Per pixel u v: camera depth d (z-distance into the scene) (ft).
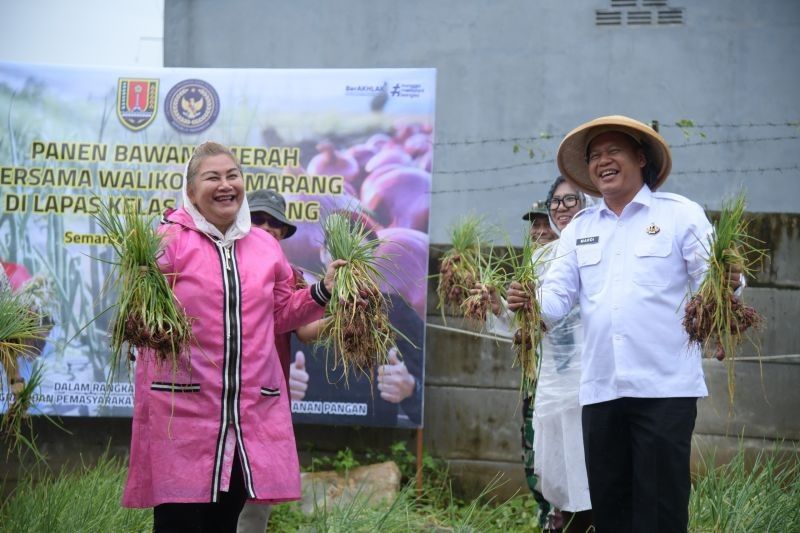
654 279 12.24
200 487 11.28
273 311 12.41
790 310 20.86
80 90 21.13
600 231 12.82
